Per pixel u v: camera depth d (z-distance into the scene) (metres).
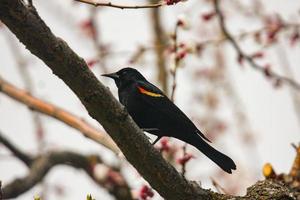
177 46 11.16
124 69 12.45
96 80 7.48
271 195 8.24
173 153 11.09
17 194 13.87
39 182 14.21
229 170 10.86
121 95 12.01
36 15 7.00
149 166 8.09
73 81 7.42
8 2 6.74
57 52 7.17
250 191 8.45
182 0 7.53
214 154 10.94
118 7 7.51
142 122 11.76
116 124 7.74
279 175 9.27
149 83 12.04
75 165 14.68
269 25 13.73
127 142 7.91
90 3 7.47
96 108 7.62
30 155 14.59
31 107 12.39
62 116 11.88
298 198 8.30
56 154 14.53
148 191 10.66
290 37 13.73
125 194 13.91
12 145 14.38
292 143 9.46
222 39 13.29
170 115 11.37
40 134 14.62
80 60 7.34
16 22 6.89
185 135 11.25
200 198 8.34
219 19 13.35
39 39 7.05
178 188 8.25
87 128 11.36
